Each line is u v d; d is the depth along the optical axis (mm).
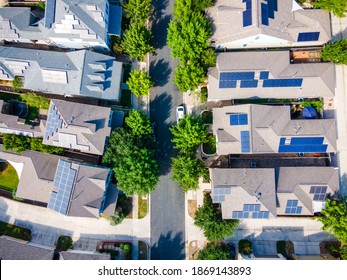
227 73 59781
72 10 58031
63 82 61938
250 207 57656
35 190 62844
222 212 58688
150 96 65812
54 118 60594
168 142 65188
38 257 61219
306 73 59594
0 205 66125
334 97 63562
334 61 60531
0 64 62812
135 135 60250
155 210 64438
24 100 66188
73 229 65062
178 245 63750
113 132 60438
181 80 60750
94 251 63719
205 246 63312
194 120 60156
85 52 61000
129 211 64625
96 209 57719
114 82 62312
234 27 59438
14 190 65062
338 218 56406
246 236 63125
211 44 62781
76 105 60438
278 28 59000
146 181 57156
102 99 63969
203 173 60406
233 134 59812
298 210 59562
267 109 59656
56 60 62062
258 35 58188
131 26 61844
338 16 60125
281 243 62531
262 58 60281
